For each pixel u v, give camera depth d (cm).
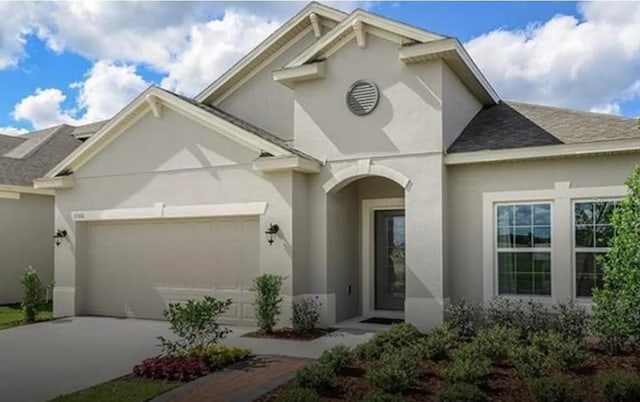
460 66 1262
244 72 1647
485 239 1219
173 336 1210
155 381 828
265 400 707
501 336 913
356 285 1444
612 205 1122
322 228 1308
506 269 1211
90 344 1128
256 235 1325
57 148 2277
